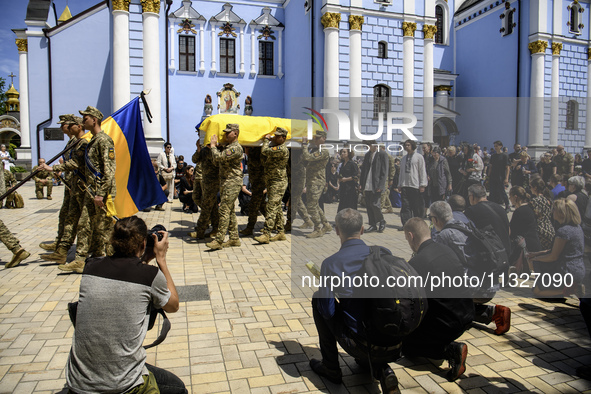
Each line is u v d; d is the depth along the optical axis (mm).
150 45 17891
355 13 19219
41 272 5871
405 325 2682
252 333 4023
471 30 25078
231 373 3311
